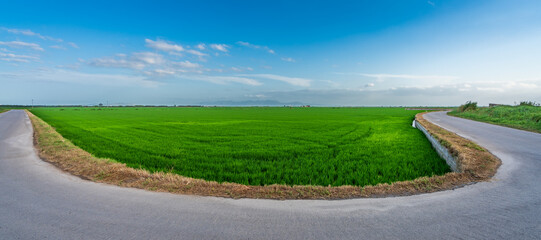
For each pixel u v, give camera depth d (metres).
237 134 15.97
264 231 3.04
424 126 16.14
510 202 4.02
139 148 10.30
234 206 3.78
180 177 5.13
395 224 3.23
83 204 3.86
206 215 3.46
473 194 4.36
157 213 3.53
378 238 2.89
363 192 4.36
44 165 6.46
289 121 29.20
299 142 12.46
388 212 3.60
